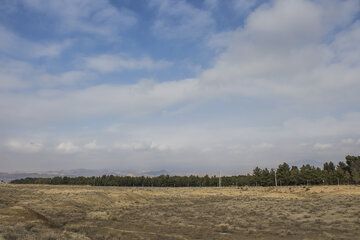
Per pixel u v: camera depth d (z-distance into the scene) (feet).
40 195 212.43
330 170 477.77
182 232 89.15
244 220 112.37
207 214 135.33
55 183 613.52
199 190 371.56
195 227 98.27
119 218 119.55
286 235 81.61
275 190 354.54
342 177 415.03
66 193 233.35
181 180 581.53
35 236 64.64
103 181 596.70
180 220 114.42
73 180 615.16
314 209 137.28
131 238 78.59
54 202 156.35
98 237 76.69
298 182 445.37
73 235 74.54
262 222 106.73
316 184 448.24
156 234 85.30
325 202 172.04
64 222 102.53
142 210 155.74
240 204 182.91
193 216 128.16
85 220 111.75
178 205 187.21
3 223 79.05
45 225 88.74
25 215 99.14
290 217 118.11
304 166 462.60
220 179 526.16
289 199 219.61
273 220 110.73
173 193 305.94
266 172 477.36
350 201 167.32
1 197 152.76
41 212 121.08
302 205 160.25
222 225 99.91
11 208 105.70
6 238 59.31
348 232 82.58
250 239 77.46
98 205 168.76
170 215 131.64
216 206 175.01
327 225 95.76
